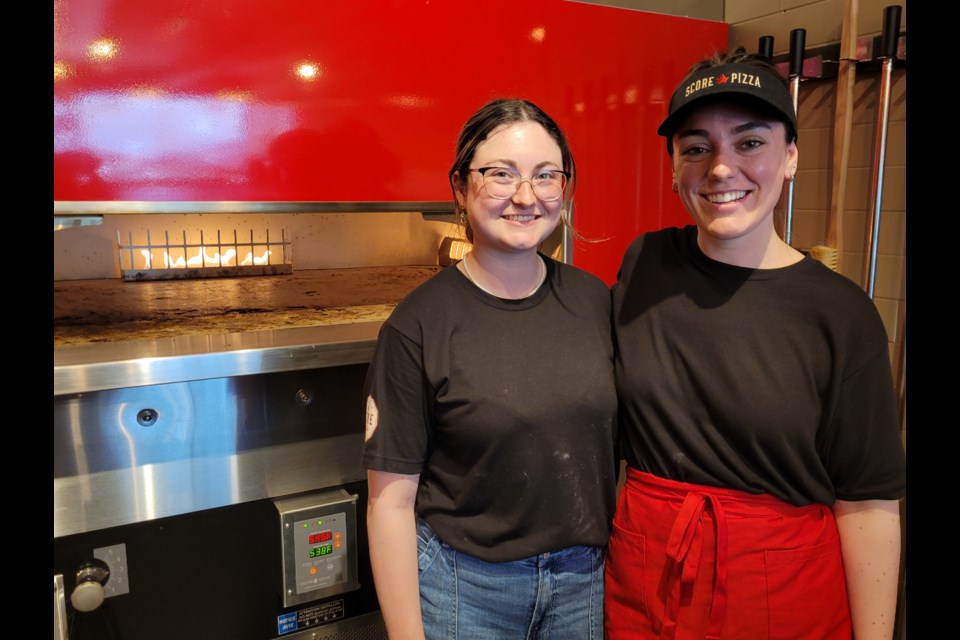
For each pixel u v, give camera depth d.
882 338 1.08
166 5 1.56
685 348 1.17
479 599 1.20
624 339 1.25
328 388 1.69
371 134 1.85
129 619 1.53
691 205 1.17
